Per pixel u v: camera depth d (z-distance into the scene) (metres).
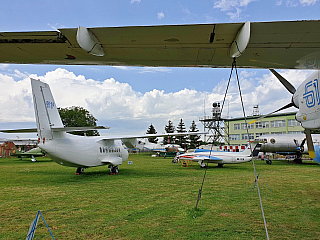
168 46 3.05
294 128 40.00
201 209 6.69
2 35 2.64
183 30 2.56
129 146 18.89
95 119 45.44
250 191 9.34
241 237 4.68
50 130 12.33
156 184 11.25
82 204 7.39
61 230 5.14
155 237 4.71
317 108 4.71
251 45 3.04
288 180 12.48
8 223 5.67
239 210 6.59
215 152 21.84
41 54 3.27
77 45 2.94
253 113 46.06
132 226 5.35
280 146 25.23
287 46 3.04
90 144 14.35
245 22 2.38
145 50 3.18
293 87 5.82
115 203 7.48
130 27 2.48
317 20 2.28
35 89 11.88
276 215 6.14
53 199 8.11
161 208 6.84
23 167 21.98
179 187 10.35
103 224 5.51
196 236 4.74
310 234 4.86
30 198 8.29
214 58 3.55
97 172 17.11
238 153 21.12
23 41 2.83
